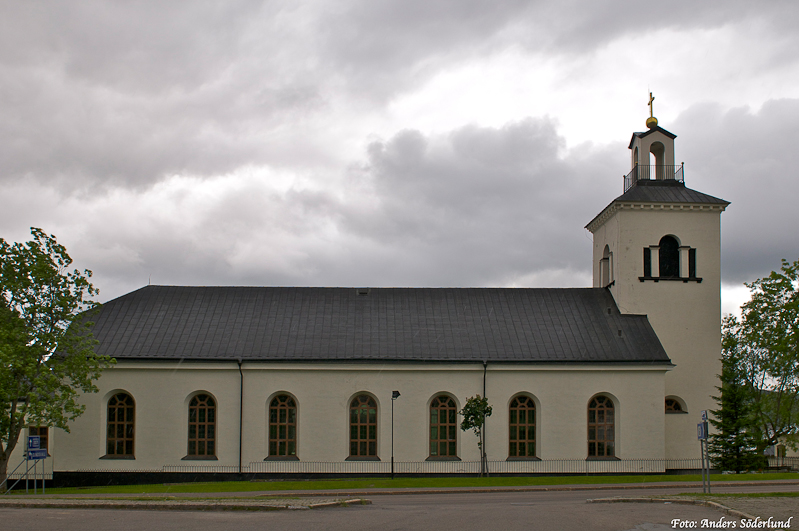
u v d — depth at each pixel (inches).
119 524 843.4
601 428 1863.9
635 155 2210.9
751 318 2373.3
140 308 1990.7
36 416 1563.7
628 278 2063.2
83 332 1732.3
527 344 1914.4
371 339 1905.8
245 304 2026.3
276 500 1114.7
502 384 1852.9
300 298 2058.3
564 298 2105.1
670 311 2057.1
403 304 2047.2
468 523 860.6
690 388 2028.8
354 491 1446.9
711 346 2049.7
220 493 1430.9
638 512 971.3
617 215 2089.1
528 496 1357.0
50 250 1670.8
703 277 2074.3
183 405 1813.5
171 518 901.2
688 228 2087.8
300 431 1817.2
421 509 1038.4
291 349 1859.0
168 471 1792.6
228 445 1804.9
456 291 2112.5
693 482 1612.9
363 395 1845.5
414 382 1840.6
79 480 1782.7
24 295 1627.7
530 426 1861.5
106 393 1809.8
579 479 1679.4
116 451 1809.8
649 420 1850.4
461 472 1817.2
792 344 2208.4
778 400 2539.4
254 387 1825.8
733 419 2031.3
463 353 1872.5
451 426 1852.9
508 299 2087.8
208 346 1860.2
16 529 805.9
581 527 828.0
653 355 1887.3
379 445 1822.1
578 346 1913.1
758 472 2005.4
